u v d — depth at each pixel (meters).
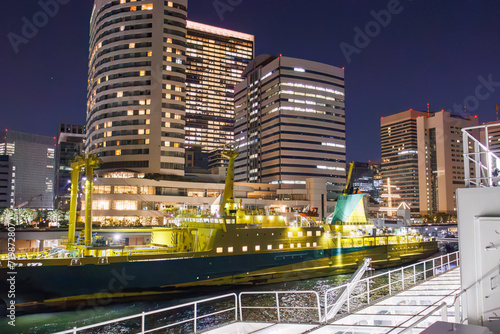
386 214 174.88
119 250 41.47
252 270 44.44
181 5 114.25
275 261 46.25
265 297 39.94
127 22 110.88
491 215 6.74
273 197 125.81
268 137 147.00
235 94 177.88
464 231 7.03
